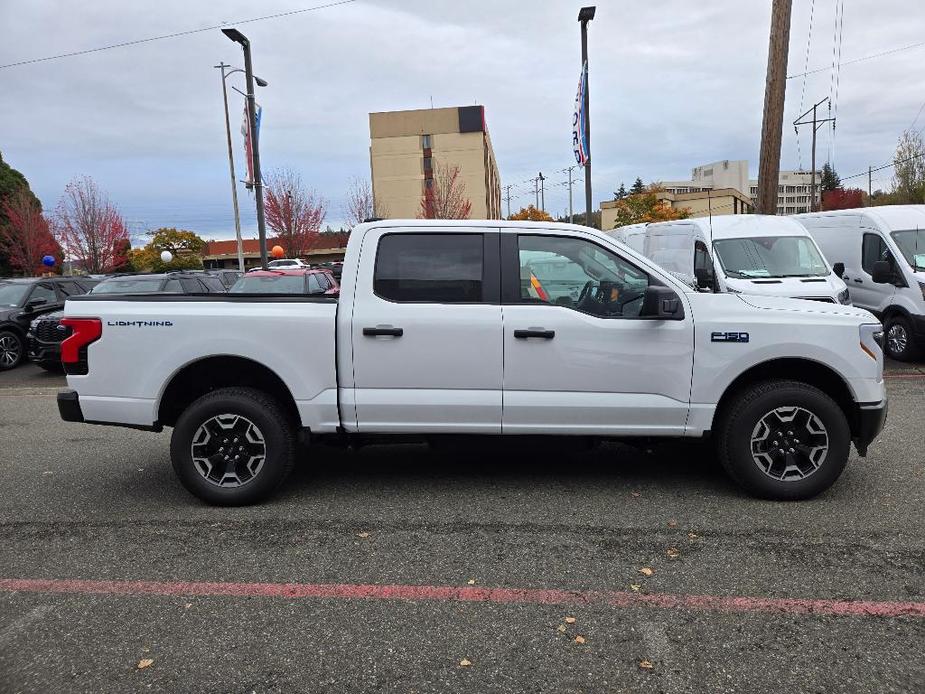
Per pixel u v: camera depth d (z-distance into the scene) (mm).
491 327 4656
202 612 3436
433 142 76812
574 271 4801
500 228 4797
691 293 4777
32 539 4391
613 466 5699
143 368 4762
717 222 11180
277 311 4730
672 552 4023
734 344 4656
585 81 17641
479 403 4703
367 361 4695
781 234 10688
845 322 4695
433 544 4199
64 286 14258
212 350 4715
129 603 3537
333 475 5566
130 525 4594
